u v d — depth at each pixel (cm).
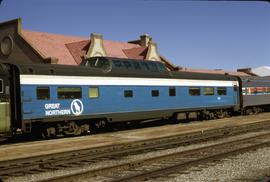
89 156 1320
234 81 3309
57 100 1966
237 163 1138
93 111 2131
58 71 1991
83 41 4044
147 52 4550
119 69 2305
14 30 3822
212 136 1869
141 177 945
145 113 2427
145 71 2466
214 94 3036
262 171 1028
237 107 3322
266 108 4028
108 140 1898
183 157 1281
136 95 2372
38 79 1897
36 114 1878
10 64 1858
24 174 1068
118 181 901
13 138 2159
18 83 1845
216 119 3138
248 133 2047
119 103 2267
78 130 2116
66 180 942
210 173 1008
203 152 1382
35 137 2155
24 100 1836
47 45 3862
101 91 2180
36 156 1312
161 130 2364
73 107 2036
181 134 2005
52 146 1697
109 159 1298
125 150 1439
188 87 2777
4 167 1150
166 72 2622
